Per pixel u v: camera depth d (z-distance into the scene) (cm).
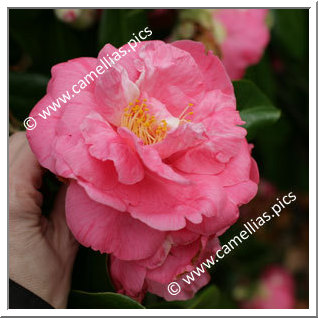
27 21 33
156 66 25
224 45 35
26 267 26
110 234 22
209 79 26
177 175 22
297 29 39
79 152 22
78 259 29
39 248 26
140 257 23
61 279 27
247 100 31
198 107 26
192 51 26
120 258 23
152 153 22
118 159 21
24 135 29
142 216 22
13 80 32
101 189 22
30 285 26
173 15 34
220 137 25
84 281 29
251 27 36
